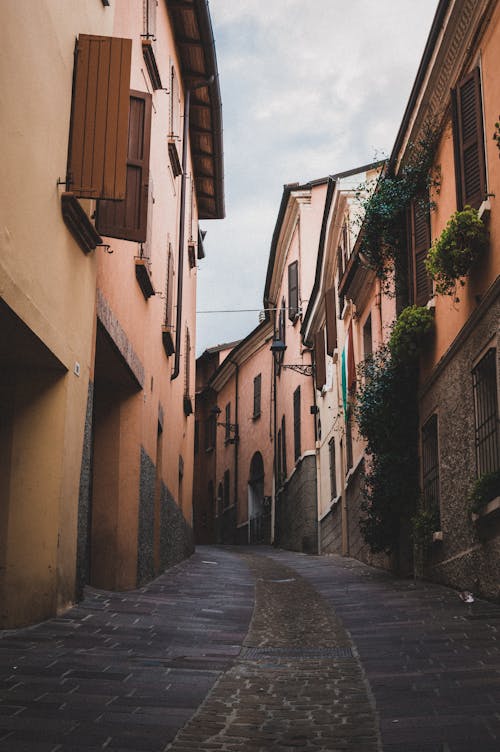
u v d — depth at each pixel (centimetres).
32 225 694
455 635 729
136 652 664
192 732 444
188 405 2142
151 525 1304
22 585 768
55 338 767
